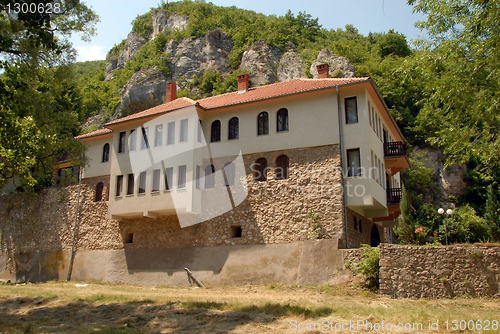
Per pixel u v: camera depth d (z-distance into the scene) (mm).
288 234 20750
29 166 19672
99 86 85562
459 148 16297
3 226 31938
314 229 20109
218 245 22281
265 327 10648
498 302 14219
